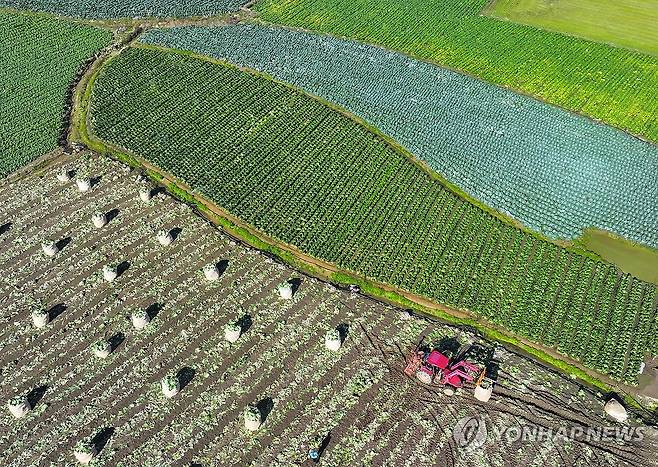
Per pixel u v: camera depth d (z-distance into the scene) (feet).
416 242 162.91
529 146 199.31
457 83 228.43
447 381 128.88
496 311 146.82
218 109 207.72
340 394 127.24
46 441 117.60
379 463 116.16
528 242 165.78
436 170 187.01
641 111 220.43
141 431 119.65
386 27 263.70
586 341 141.18
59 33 243.81
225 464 114.83
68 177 178.19
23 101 207.21
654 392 132.16
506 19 274.77
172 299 145.59
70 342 135.33
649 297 152.15
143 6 264.93
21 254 155.53
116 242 159.74
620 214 175.73
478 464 116.98
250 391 127.13
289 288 145.79
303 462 115.44
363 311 145.28
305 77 225.15
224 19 263.90
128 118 201.36
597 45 257.75
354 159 189.98
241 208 170.91
